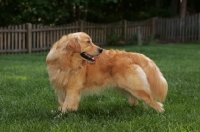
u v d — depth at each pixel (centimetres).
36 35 1795
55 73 549
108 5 2800
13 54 1653
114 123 491
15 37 1711
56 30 1877
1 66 1133
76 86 549
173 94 699
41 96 694
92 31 2062
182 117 530
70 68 543
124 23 2200
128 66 555
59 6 2173
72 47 534
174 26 2331
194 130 459
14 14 2111
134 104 623
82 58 549
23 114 562
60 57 540
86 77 556
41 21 2192
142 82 552
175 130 456
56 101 662
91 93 568
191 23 2312
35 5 1978
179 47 1948
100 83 561
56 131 454
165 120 507
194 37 2323
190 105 615
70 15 2294
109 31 2144
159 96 576
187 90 744
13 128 471
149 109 574
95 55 554
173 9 2739
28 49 1750
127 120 520
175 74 948
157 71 575
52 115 554
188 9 3025
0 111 588
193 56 1499
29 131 461
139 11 2925
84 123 496
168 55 1541
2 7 2069
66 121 510
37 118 529
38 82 821
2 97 684
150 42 2211
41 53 1705
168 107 597
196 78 886
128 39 2222
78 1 1961
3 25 2114
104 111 576
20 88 760
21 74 952
